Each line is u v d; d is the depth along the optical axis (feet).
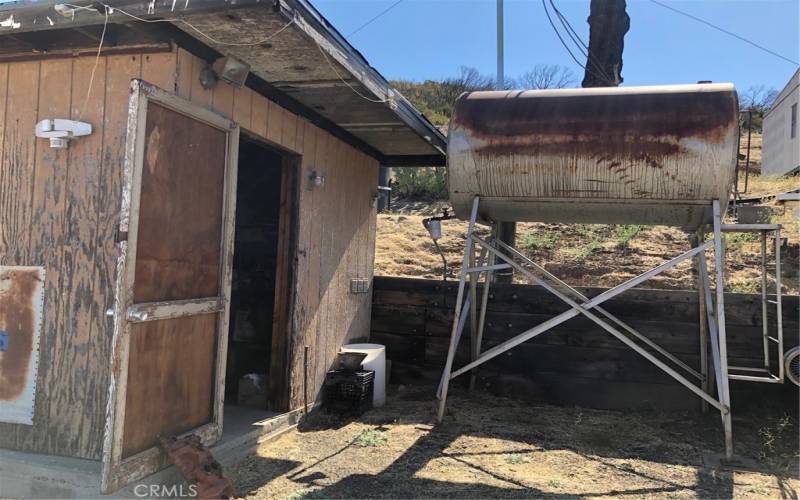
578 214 17.84
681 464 15.01
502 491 12.98
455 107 17.66
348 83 14.98
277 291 17.61
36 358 12.35
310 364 18.60
